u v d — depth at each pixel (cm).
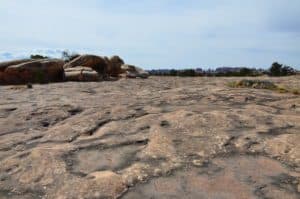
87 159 394
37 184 337
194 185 315
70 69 2245
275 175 330
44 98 1016
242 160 370
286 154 379
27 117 667
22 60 2080
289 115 570
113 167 366
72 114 689
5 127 589
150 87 1482
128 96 970
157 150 412
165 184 320
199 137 454
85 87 1496
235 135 455
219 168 352
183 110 621
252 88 1102
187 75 4109
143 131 499
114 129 522
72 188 321
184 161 374
